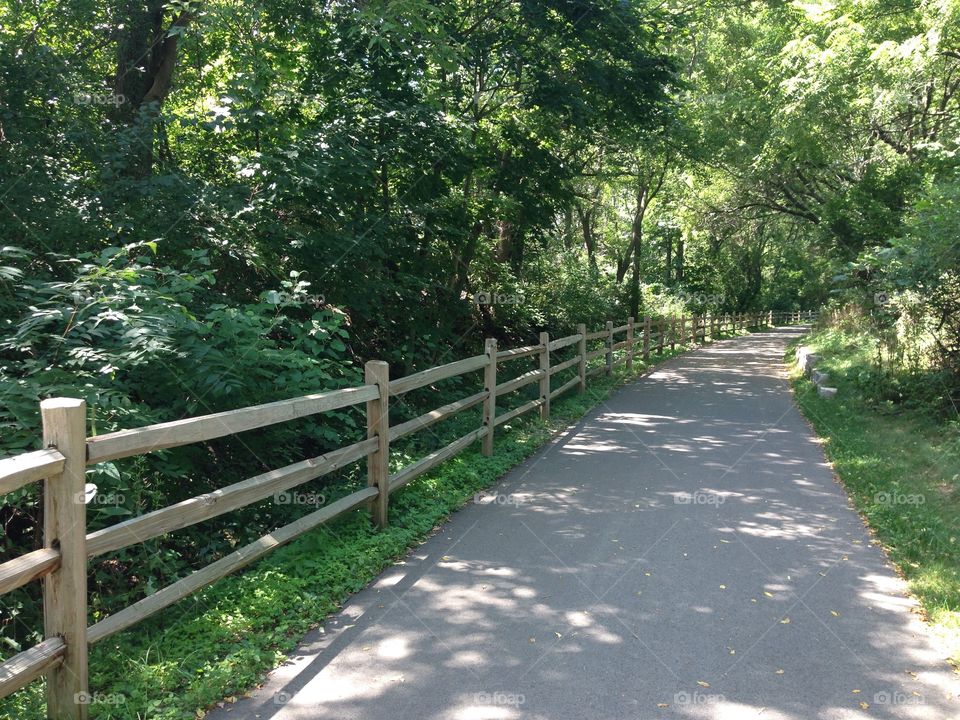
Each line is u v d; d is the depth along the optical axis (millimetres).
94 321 5191
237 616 4020
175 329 5359
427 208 9805
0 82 7117
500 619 4070
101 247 7004
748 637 3854
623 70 13797
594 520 5875
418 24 9086
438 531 5660
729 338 33000
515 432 9336
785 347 26672
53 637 2971
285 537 4484
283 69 10164
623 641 3801
